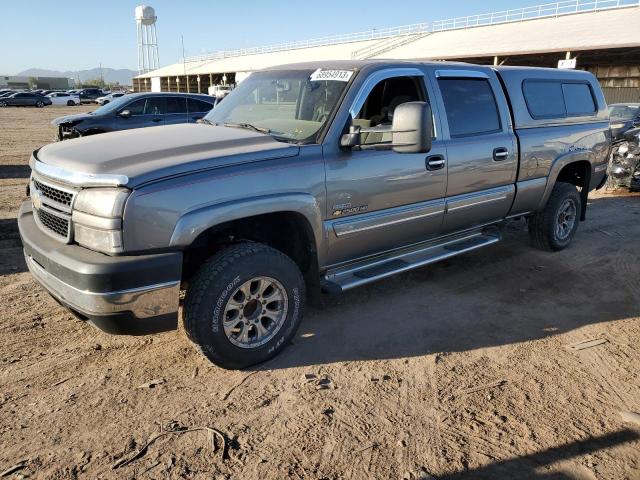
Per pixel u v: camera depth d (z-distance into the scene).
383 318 4.44
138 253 3.02
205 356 3.40
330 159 3.76
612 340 4.13
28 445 2.80
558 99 5.92
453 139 4.63
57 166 3.28
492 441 2.92
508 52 29.41
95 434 2.90
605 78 33.06
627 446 2.90
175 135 3.78
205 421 3.03
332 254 3.98
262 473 2.64
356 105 3.92
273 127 4.09
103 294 2.93
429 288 5.12
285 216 3.71
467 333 4.20
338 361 3.73
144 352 3.80
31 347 3.82
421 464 2.73
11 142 18.11
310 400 3.26
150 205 2.99
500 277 5.46
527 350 3.94
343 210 3.89
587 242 6.77
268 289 3.62
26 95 47.66
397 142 3.68
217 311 3.30
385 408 3.19
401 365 3.69
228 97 4.84
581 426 3.06
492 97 5.10
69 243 3.21
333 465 2.71
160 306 3.10
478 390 3.40
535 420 3.11
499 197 5.18
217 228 3.46
